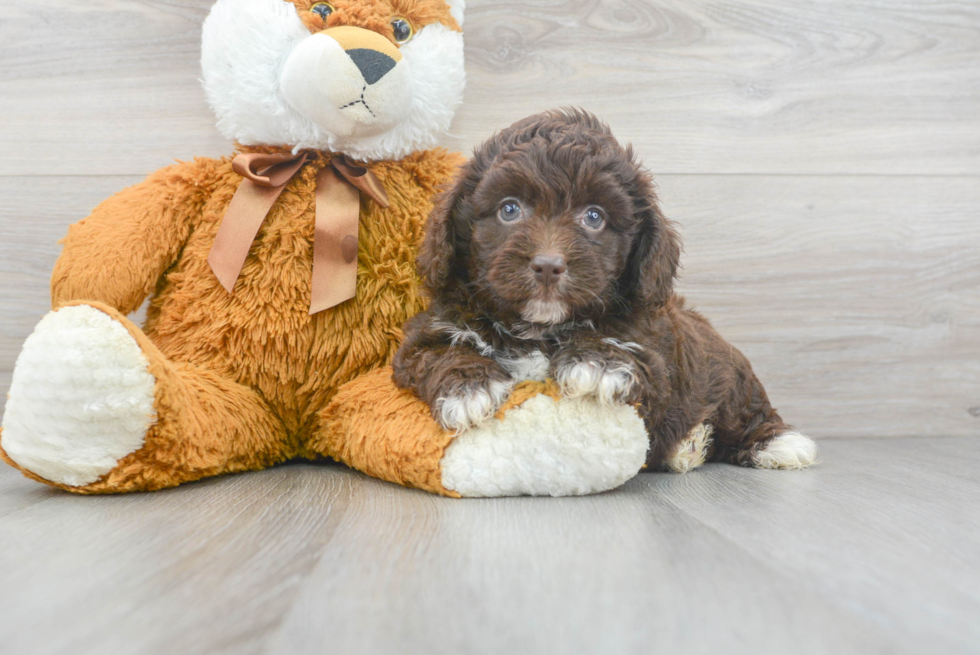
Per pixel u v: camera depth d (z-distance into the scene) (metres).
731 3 0.89
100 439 0.61
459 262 0.65
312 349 0.70
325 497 0.61
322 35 0.68
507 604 0.44
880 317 0.91
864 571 0.48
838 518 0.57
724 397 0.75
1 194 0.83
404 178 0.75
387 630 0.42
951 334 0.92
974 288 0.92
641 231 0.65
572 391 0.61
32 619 0.43
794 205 0.90
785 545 0.52
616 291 0.65
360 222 0.72
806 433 0.91
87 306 0.60
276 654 0.40
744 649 0.41
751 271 0.90
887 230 0.91
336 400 0.69
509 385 0.62
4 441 0.61
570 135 0.63
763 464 0.75
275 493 0.62
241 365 0.70
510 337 0.65
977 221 0.92
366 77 0.67
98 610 0.43
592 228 0.62
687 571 0.48
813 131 0.90
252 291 0.70
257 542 0.52
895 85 0.91
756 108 0.90
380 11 0.70
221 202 0.71
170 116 0.85
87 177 0.84
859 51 0.90
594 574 0.47
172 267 0.72
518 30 0.87
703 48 0.89
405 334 0.67
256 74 0.69
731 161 0.90
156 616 0.43
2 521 0.55
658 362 0.64
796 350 0.91
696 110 0.89
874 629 0.42
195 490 0.63
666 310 0.70
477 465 0.61
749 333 0.90
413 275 0.72
